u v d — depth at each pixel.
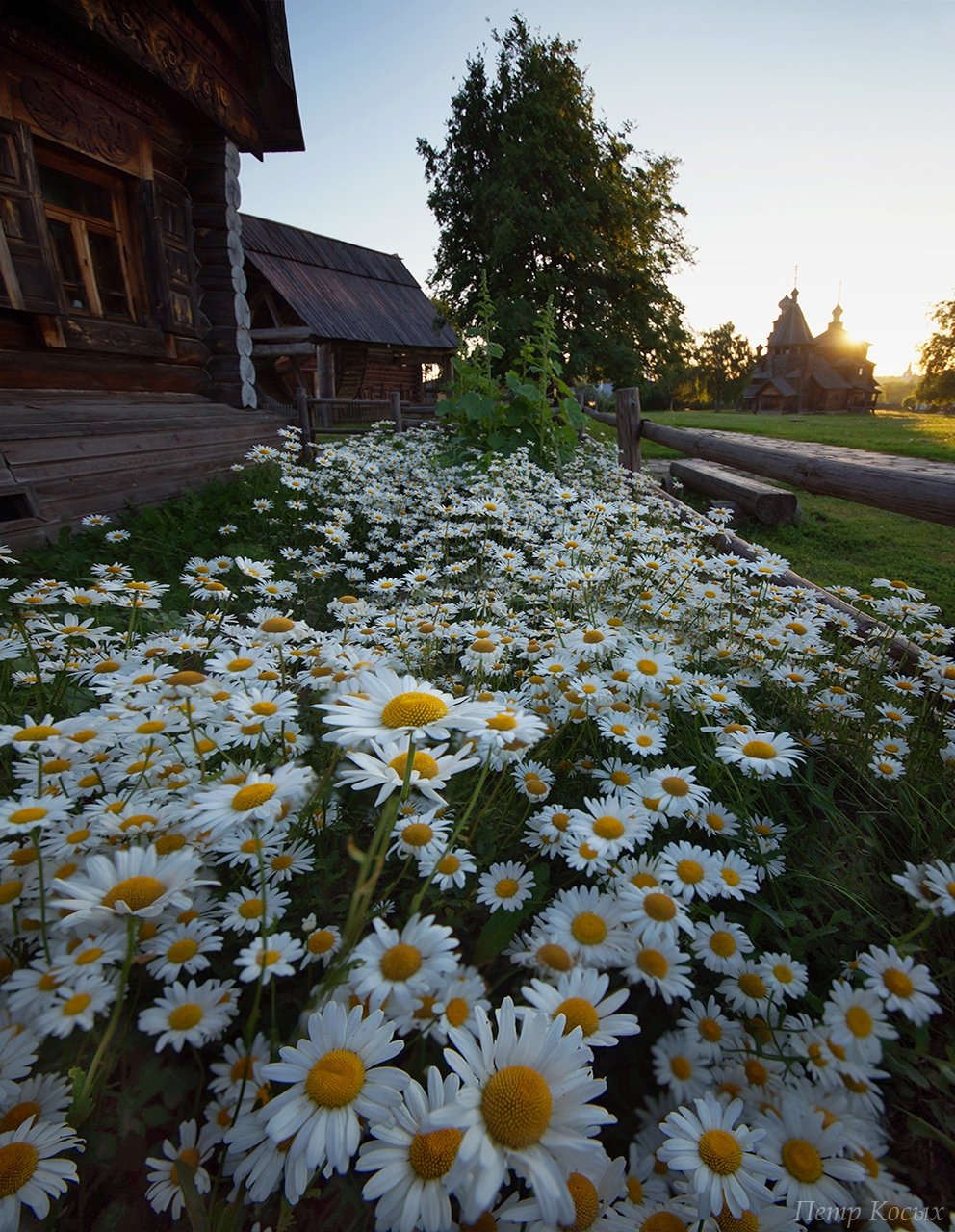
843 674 2.14
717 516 3.73
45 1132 0.82
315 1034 0.84
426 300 24.45
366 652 1.73
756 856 1.40
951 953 1.29
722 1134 0.84
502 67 22.52
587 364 20.17
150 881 0.92
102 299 5.64
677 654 2.17
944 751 1.66
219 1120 0.91
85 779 1.31
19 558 3.42
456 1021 0.95
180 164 6.50
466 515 4.20
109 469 4.45
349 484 4.74
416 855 1.22
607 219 21.44
